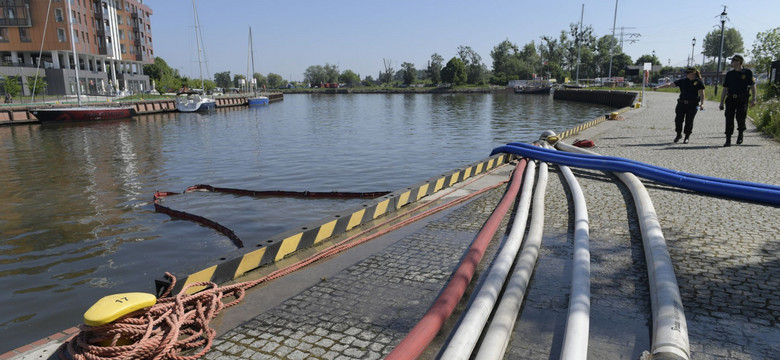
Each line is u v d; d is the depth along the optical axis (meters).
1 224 9.27
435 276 3.81
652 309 3.02
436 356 2.66
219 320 3.18
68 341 2.83
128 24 76.81
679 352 2.36
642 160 8.66
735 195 5.96
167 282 3.37
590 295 3.30
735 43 124.00
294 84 170.12
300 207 9.81
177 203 10.38
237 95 74.19
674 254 4.04
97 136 27.55
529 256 3.82
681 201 5.88
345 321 3.11
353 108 58.88
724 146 10.14
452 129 28.91
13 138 26.55
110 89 61.69
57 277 6.55
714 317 2.97
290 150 20.20
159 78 93.94
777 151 9.27
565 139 12.18
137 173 15.30
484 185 7.25
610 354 2.61
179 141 24.58
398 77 171.25
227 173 15.09
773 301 3.16
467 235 4.85
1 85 47.50
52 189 12.74
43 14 54.00
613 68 125.94
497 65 137.62
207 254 7.30
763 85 25.14
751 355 2.56
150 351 2.70
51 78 54.25
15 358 2.75
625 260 3.96
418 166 15.75
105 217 9.59
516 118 37.66
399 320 3.10
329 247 4.57
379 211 5.71
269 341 2.88
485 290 3.14
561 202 5.94
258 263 4.07
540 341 2.76
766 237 4.44
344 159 17.42
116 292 6.06
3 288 6.21
